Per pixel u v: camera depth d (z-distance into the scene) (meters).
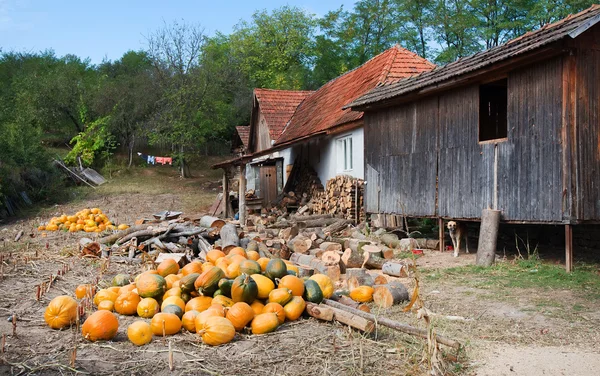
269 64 44.31
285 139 24.11
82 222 17.25
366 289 7.22
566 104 9.01
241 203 18.55
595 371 4.58
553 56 9.24
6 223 20.81
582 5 28.17
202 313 5.51
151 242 11.42
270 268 6.41
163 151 42.22
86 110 38.75
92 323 5.32
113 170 37.12
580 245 11.40
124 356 4.88
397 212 13.71
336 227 14.88
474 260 10.74
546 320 6.24
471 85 11.20
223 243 10.64
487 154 10.73
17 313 6.48
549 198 9.30
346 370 4.52
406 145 13.41
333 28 43.72
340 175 17.02
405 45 39.00
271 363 4.69
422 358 4.64
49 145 40.22
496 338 5.55
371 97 14.19
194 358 4.81
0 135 26.44
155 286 6.26
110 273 9.21
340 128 17.25
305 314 6.20
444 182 11.99
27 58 54.53
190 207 25.66
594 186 9.23
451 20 34.25
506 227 13.18
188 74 36.84
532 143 9.66
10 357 4.82
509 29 33.19
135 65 58.31
